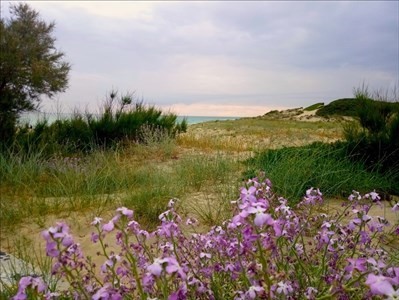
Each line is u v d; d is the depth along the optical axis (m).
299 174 5.40
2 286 2.92
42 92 15.86
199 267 2.36
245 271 2.03
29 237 4.39
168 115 13.82
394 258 2.70
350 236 2.55
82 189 6.17
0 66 14.10
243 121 33.69
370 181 5.79
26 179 6.75
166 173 7.10
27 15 16.41
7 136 9.69
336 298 1.80
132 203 5.14
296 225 2.46
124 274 2.26
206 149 11.59
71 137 10.55
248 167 6.62
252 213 1.56
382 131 7.31
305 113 45.78
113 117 12.31
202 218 4.55
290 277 2.20
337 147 7.61
